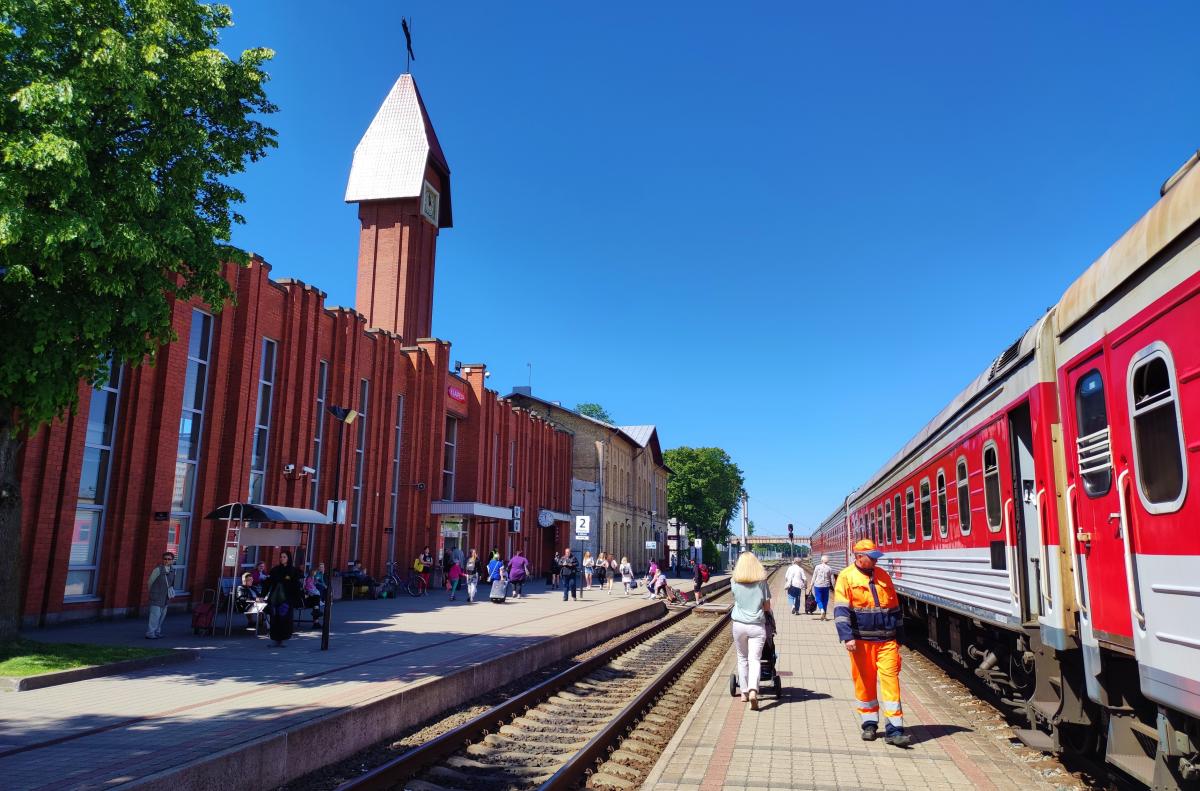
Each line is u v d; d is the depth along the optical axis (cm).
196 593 1939
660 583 3272
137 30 1059
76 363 1020
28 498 1536
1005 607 778
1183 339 417
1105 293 516
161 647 1270
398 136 4269
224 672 1046
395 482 3000
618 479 5931
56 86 882
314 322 2419
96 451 1723
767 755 712
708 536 9131
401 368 3048
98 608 1695
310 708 798
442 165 4384
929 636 1350
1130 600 474
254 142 1203
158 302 1031
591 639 1797
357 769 735
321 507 2452
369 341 2798
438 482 3244
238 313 2109
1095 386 543
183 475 1948
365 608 2184
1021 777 641
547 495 4856
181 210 1043
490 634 1562
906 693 1042
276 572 1351
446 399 3350
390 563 2717
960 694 1084
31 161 855
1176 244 428
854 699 993
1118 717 532
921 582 1261
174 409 1872
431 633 1573
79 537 1675
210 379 2025
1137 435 471
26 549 1527
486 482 3750
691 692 1196
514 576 2856
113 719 755
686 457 8931
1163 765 456
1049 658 672
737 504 9419
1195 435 402
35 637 1402
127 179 970
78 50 956
